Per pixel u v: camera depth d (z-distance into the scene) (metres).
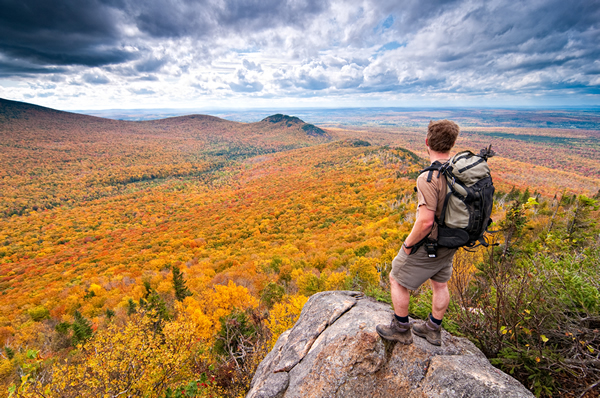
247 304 18.64
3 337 27.44
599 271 2.76
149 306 17.89
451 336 2.62
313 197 122.44
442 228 1.84
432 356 2.22
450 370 2.03
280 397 2.43
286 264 35.16
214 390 6.39
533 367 2.25
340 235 59.06
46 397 4.74
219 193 192.62
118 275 53.34
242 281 33.59
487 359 2.41
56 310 34.97
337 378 2.21
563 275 2.68
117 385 6.13
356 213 82.12
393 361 2.20
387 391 2.07
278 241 68.25
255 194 170.50
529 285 2.64
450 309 3.13
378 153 198.75
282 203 124.31
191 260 60.09
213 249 72.00
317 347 2.59
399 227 49.69
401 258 2.12
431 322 2.33
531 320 2.50
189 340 7.28
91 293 40.66
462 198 1.73
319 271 33.84
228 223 105.56
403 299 2.18
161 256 72.75
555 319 2.45
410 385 2.05
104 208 170.50
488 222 1.78
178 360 6.77
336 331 2.59
